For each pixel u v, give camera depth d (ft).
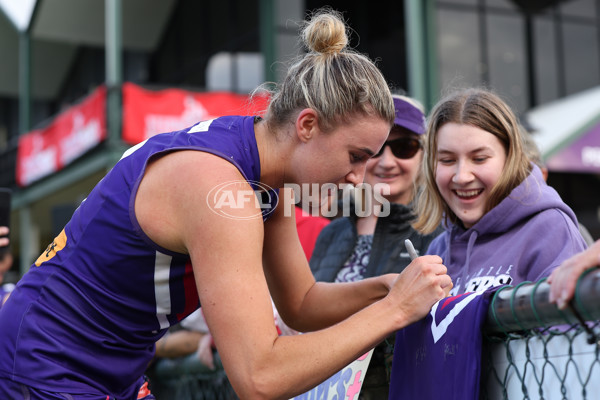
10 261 10.25
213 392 9.81
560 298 3.90
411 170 8.11
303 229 9.36
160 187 4.99
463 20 40.88
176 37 48.93
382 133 5.07
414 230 7.64
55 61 58.08
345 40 5.25
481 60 40.86
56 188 40.91
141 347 5.49
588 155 29.81
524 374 4.50
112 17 33.14
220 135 5.18
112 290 5.21
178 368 10.90
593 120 30.19
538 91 41.55
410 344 5.34
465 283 6.07
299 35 5.80
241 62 42.32
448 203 6.30
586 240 7.70
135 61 51.42
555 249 5.62
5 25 54.19
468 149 5.99
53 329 5.23
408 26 29.73
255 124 5.38
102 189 5.30
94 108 33.37
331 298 6.12
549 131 31.35
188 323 10.48
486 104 6.08
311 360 4.59
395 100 8.07
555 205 5.88
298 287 6.18
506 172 5.96
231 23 43.19
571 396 4.13
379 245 7.70
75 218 5.42
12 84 61.31
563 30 42.63
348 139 4.99
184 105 31.83
